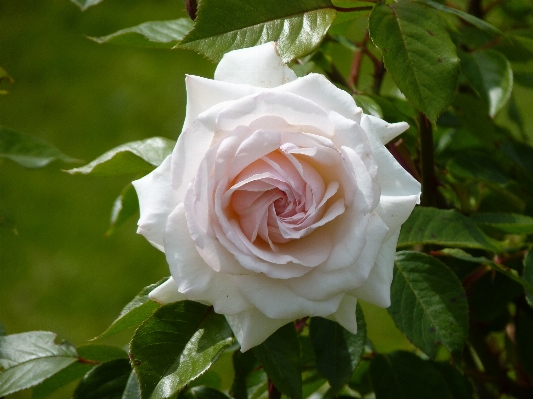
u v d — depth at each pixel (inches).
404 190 19.8
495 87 23.4
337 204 19.5
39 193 56.9
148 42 23.8
